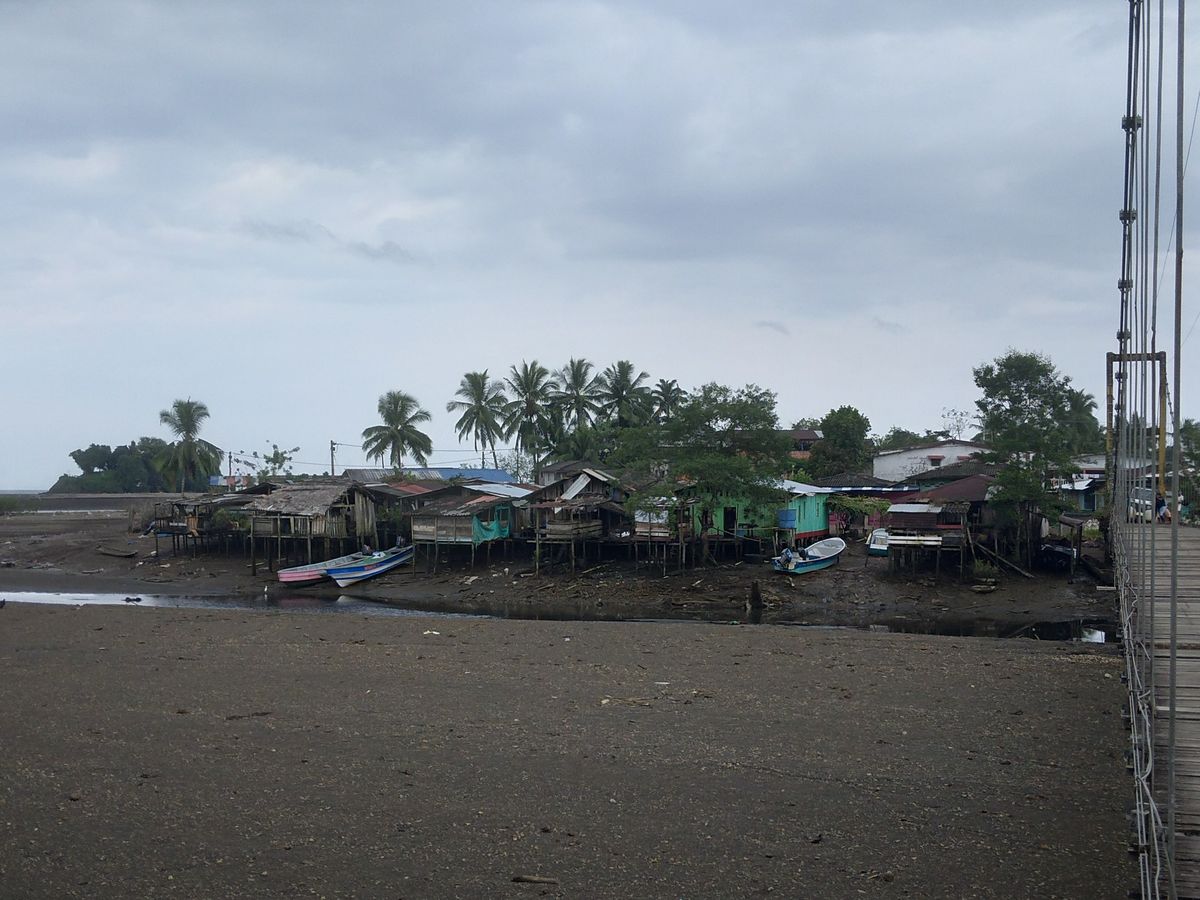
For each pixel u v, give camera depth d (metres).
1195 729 10.11
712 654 27.41
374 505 63.38
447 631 32.44
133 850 12.99
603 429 80.56
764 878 11.99
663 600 45.88
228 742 17.95
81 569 63.50
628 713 19.89
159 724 19.34
